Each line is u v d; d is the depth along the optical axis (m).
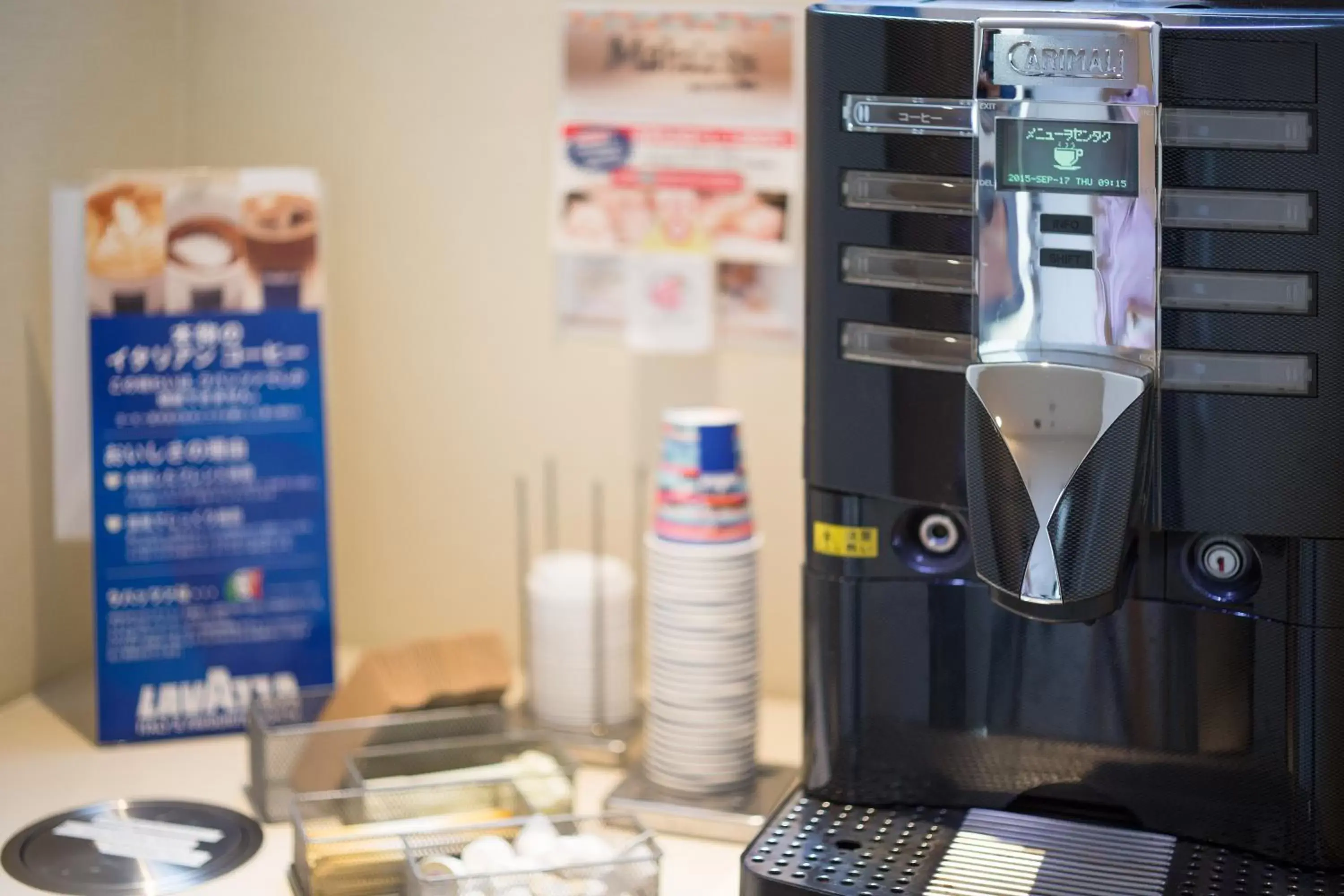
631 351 1.41
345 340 1.49
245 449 1.30
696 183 1.37
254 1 1.46
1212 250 0.85
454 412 1.48
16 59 1.28
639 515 1.44
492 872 0.93
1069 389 0.84
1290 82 0.83
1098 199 0.86
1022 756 0.95
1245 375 0.86
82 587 1.43
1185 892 0.85
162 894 1.01
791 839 0.92
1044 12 0.87
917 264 0.92
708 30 1.35
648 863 0.96
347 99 1.45
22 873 1.03
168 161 1.49
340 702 1.24
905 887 0.85
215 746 1.29
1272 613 0.88
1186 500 0.88
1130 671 0.92
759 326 1.38
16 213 1.30
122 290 1.27
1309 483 0.86
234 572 1.30
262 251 1.30
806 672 1.00
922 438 0.93
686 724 1.13
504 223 1.43
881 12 0.90
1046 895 0.84
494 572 1.49
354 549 1.52
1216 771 0.91
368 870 0.99
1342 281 0.84
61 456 1.30
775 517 1.39
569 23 1.38
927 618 0.96
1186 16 0.84
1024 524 0.84
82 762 1.24
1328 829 0.88
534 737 1.19
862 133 0.92
